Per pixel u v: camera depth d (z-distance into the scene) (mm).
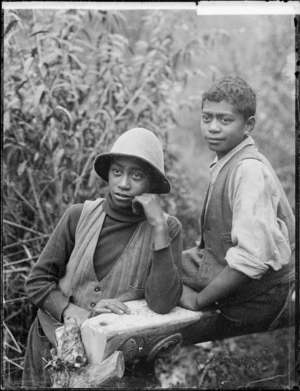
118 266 2123
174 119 3035
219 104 2117
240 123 2127
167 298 2039
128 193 2086
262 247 2059
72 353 2014
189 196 3072
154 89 2971
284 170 2574
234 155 2143
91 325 1991
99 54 2867
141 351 2025
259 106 2912
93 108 2793
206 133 2156
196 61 3145
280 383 2244
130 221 2143
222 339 2389
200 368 2363
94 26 2902
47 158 2631
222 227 2127
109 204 2164
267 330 2199
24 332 2373
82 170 2697
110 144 2736
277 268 2088
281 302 2156
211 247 2168
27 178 2604
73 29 2811
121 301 2100
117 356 1966
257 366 2338
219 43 2996
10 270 2434
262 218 2057
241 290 2104
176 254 2115
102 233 2145
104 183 2656
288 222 2150
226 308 2127
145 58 2996
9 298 2404
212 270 2143
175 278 2041
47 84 2629
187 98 3156
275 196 2104
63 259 2158
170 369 2340
